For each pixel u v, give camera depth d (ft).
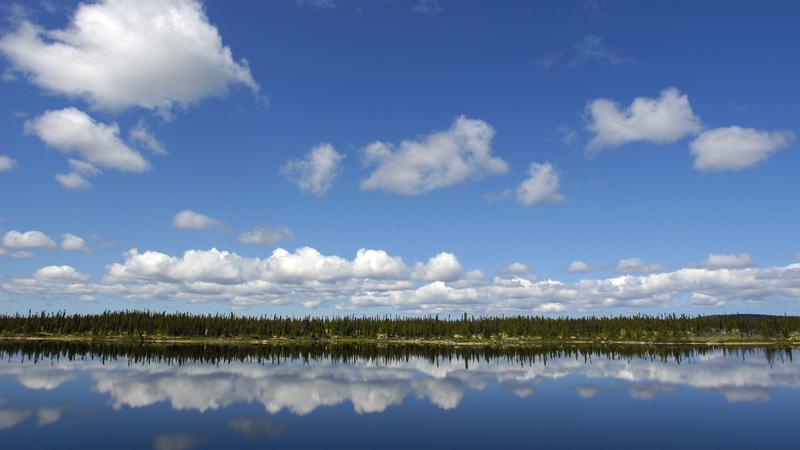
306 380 284.41
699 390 253.03
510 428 165.27
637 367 375.25
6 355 424.05
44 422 169.17
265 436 153.17
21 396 219.82
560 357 482.69
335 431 159.84
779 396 234.38
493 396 231.91
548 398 226.38
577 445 146.82
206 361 398.01
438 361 428.56
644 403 213.66
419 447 142.51
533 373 330.75
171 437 150.92
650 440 152.25
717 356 497.05
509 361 430.61
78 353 460.14
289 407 200.03
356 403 210.18
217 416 181.06
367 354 523.29
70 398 215.10
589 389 255.50
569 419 180.45
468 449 140.97
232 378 288.71
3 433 154.30
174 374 303.48
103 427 162.81
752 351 584.81
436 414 188.24
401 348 651.25
